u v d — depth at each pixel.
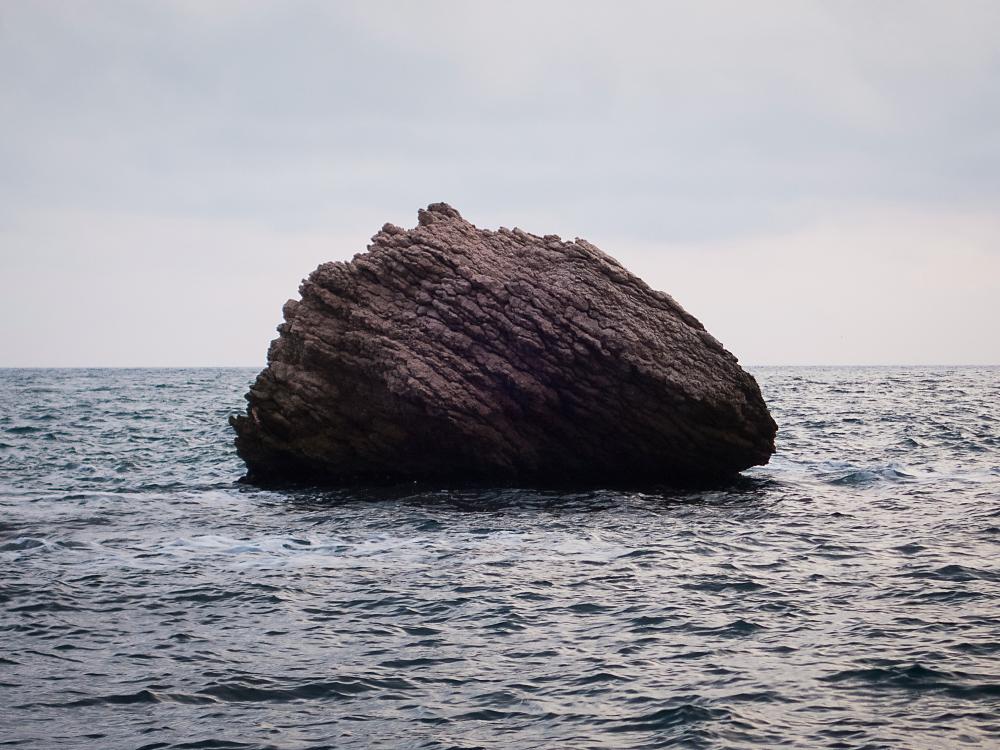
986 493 28.88
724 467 32.66
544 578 19.41
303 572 20.02
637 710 12.21
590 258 32.94
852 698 12.41
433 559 21.34
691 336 31.92
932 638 14.70
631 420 31.67
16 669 13.80
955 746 10.90
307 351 32.53
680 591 18.19
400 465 33.00
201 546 22.67
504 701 12.61
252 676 13.59
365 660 14.32
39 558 21.11
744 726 11.59
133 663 14.14
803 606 16.89
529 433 32.19
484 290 32.22
